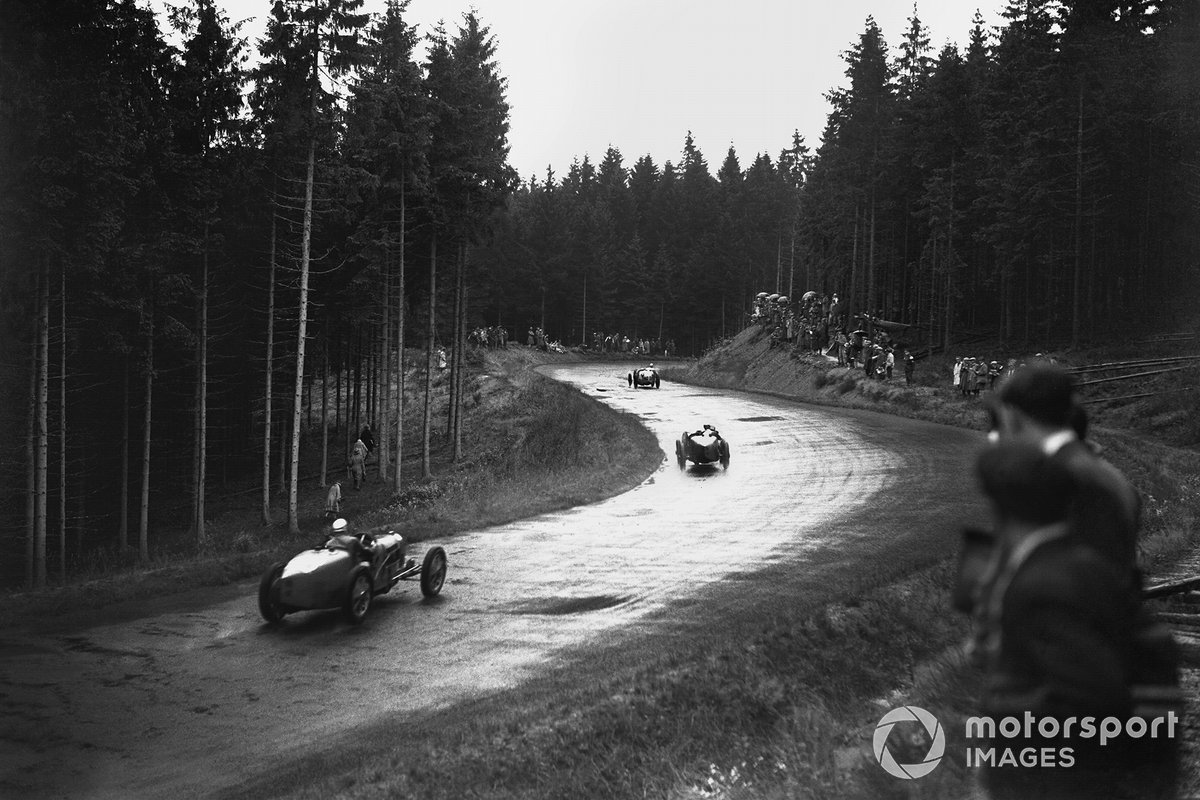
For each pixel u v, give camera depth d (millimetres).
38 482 23828
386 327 41188
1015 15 55938
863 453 29531
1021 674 2197
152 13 28125
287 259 38062
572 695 7902
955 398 41156
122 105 26047
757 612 11375
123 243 26750
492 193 41219
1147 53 45312
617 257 123750
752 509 21000
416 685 9477
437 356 61781
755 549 16094
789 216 125375
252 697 9273
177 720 8617
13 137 22344
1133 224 49438
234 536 29969
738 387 66250
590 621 11812
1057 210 45031
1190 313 47500
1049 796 2629
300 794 6516
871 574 12352
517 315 115250
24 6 23000
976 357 47750
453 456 44125
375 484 40625
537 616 12258
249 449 48062
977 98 54688
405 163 36125
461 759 6586
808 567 14164
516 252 110812
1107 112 44500
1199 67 41219
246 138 31281
